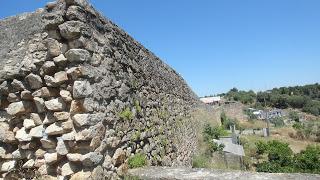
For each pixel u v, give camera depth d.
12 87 4.54
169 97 9.73
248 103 89.62
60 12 4.30
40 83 4.41
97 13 4.89
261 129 56.44
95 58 4.62
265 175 4.61
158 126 7.53
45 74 4.39
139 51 6.86
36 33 4.48
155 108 7.59
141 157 5.65
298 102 87.56
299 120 72.44
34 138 4.41
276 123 65.81
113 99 5.09
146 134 6.40
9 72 4.49
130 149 5.47
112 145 4.78
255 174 4.65
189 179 4.58
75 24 4.27
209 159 16.08
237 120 57.25
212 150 18.75
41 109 4.39
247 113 65.25
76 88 4.18
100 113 4.51
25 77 4.46
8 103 4.61
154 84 7.84
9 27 4.74
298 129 55.09
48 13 4.38
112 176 4.70
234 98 90.12
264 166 23.66
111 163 4.71
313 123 62.81
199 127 19.36
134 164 5.35
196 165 12.41
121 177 4.93
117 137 5.00
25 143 4.42
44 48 4.41
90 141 4.21
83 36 4.36
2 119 4.61
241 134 48.59
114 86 5.15
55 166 4.32
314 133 51.62
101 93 4.63
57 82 4.28
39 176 4.33
